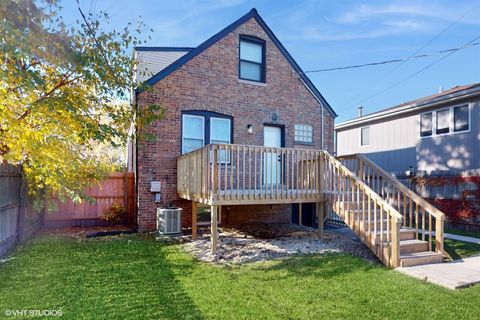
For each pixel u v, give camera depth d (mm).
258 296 4285
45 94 5664
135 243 7441
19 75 4383
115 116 6719
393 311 3852
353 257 6246
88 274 5078
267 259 6148
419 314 3777
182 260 6000
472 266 5637
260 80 10898
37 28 4750
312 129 11578
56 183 5887
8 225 6602
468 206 10008
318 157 8055
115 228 9633
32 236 8188
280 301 4129
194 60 9781
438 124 13133
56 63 5453
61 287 4492
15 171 6848
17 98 5207
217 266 5660
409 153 14469
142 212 9000
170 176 9352
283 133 11094
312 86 11594
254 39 10836
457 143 12281
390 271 5445
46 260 5836
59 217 9781
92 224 10141
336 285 4723
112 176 10367
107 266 5527
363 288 4602
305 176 8547
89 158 7016
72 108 5539
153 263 5766
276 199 7414
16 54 4055
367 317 3703
